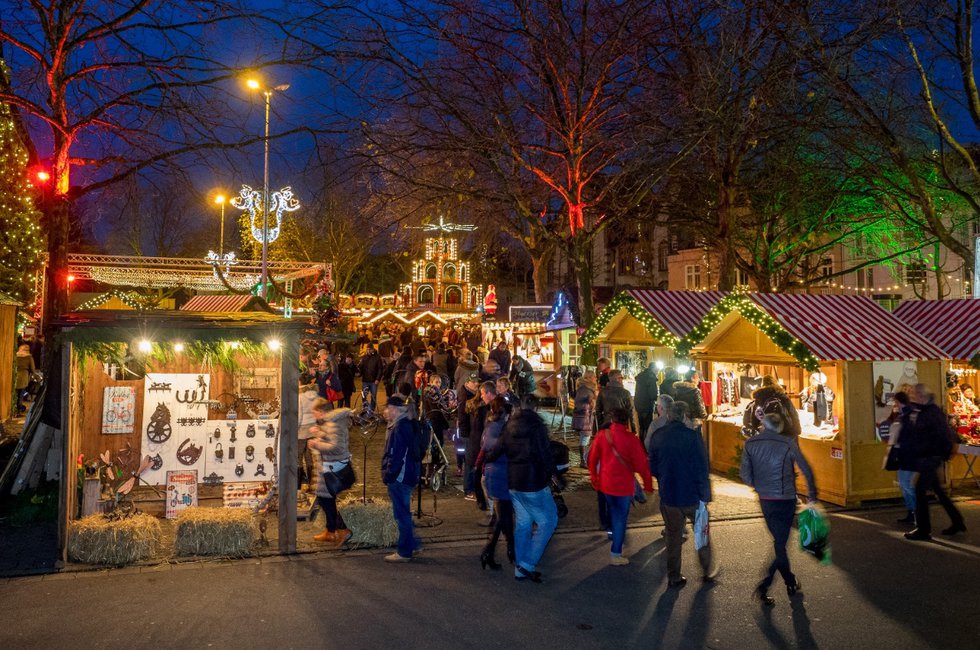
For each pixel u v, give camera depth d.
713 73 17.02
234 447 9.23
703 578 6.83
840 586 6.71
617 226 33.34
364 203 18.61
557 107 18.20
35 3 9.91
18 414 18.44
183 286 30.84
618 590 6.59
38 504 9.60
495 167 17.80
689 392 10.23
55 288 10.48
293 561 7.49
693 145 17.91
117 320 7.66
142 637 5.46
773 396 9.66
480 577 6.96
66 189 10.57
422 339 36.00
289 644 5.32
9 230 23.25
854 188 22.86
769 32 16.77
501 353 17.88
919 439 8.45
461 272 47.44
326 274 25.89
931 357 10.88
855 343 10.72
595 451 7.59
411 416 7.63
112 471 8.58
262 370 9.77
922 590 6.60
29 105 9.62
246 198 22.14
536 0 17.25
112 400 9.12
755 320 11.27
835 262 30.77
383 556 7.69
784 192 23.66
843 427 10.34
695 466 6.69
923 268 28.41
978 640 5.47
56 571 7.10
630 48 17.30
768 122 19.02
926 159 18.11
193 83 9.98
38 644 5.33
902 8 15.45
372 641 5.38
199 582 6.79
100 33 9.88
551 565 7.36
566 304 21.30
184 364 9.53
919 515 8.38
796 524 9.04
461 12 16.34
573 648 5.28
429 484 10.83
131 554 7.34
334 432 8.09
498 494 7.21
